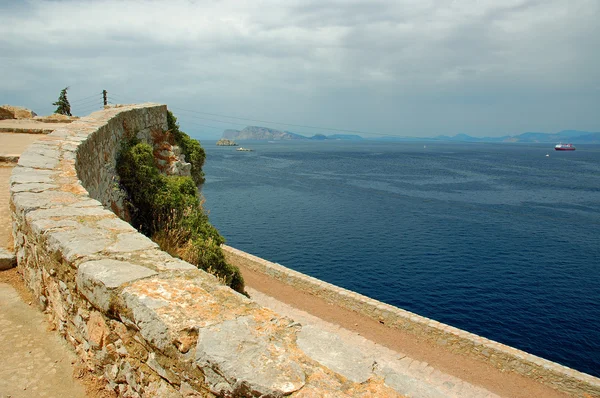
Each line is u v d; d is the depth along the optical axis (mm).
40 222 4957
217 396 2777
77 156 8102
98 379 3914
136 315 3309
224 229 44250
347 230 44250
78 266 3992
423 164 123250
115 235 4789
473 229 45094
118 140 13406
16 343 4422
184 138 22688
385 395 2711
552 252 37562
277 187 71000
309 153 172375
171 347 3041
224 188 68938
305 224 46562
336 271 32719
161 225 13508
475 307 26938
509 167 117562
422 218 50000
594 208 57531
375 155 167000
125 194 12805
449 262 34781
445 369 14992
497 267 33750
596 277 31891
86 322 4008
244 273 22344
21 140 14180
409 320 16922
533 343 23109
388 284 30297
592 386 13234
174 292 3547
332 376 2818
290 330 3268
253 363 2799
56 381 3932
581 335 23875
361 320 18000
